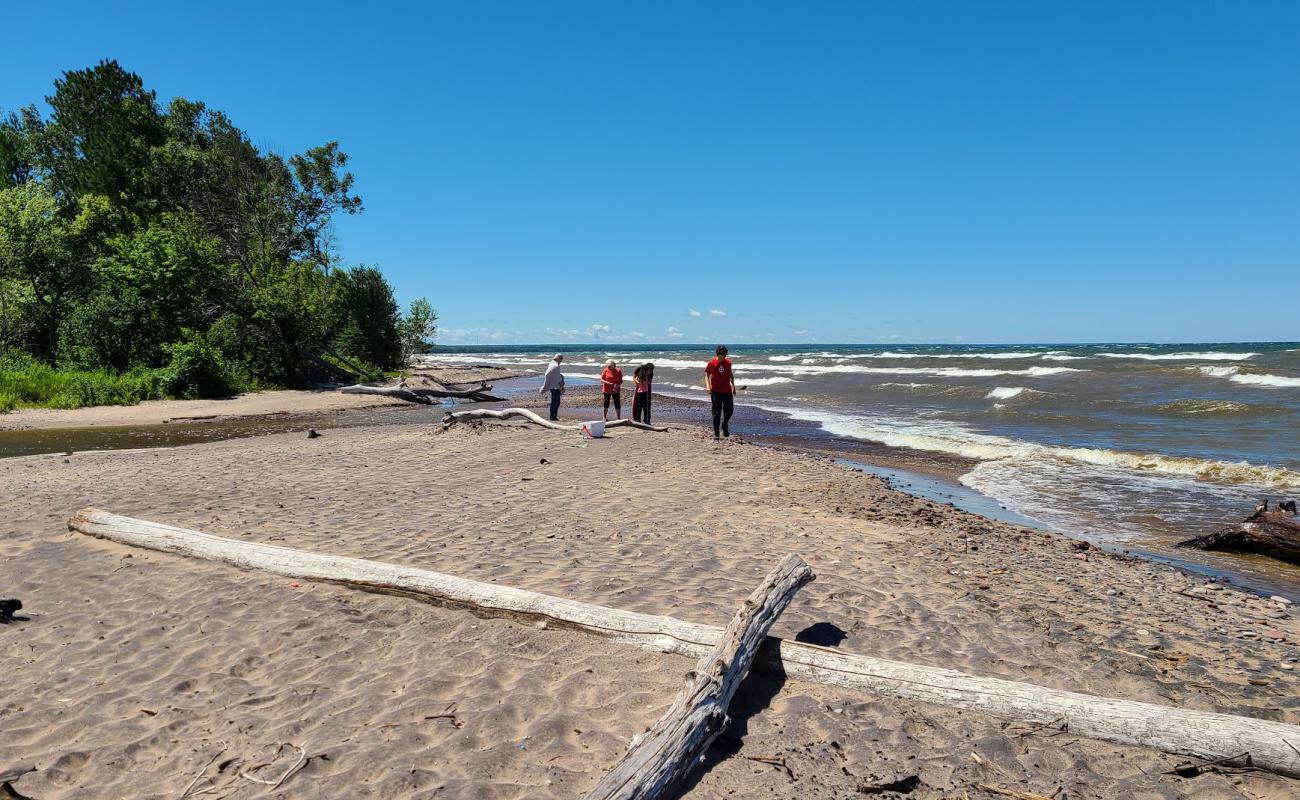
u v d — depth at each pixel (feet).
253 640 15.05
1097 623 17.26
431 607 16.58
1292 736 10.78
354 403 82.64
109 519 22.61
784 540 23.56
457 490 30.55
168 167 109.81
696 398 97.91
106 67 121.60
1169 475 40.27
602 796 9.00
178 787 10.25
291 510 26.45
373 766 10.61
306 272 110.32
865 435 57.93
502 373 165.78
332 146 114.62
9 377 72.54
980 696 12.33
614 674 13.35
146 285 85.61
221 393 85.71
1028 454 47.14
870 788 10.23
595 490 31.01
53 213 94.68
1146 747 11.37
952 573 20.83
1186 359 144.46
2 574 19.29
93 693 12.96
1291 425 55.26
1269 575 23.27
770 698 12.88
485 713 12.05
